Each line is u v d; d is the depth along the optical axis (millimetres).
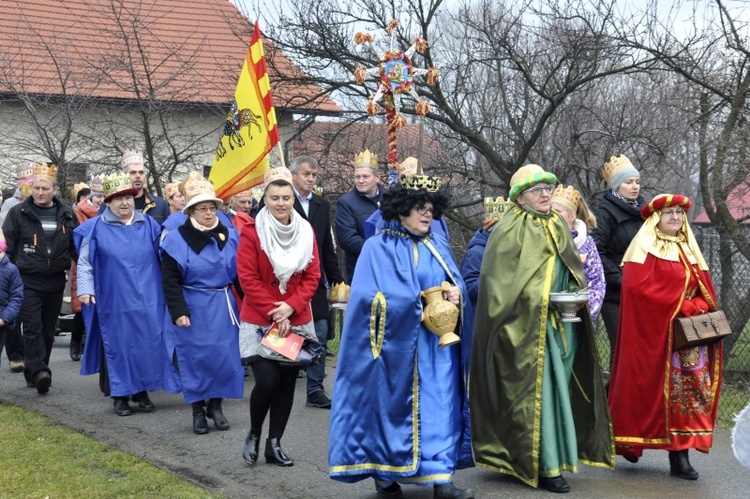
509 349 5570
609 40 13336
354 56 15133
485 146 15352
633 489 5656
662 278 5836
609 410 5828
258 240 6066
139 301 7809
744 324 9133
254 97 7668
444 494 5152
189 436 7066
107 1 20344
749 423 5422
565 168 15453
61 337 13328
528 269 5609
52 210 9016
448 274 5363
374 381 5191
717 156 10852
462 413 5461
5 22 21078
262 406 6086
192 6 23500
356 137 16938
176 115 17953
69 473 5973
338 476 5207
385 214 5352
